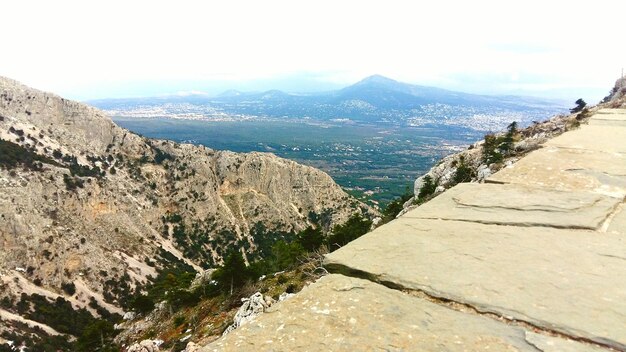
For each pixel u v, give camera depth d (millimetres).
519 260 3998
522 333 2967
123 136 157750
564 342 2857
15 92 139750
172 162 163250
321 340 2984
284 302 3602
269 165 183375
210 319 29047
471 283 3621
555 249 4223
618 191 6016
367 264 4137
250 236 161250
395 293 3574
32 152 121438
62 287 100688
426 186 38000
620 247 4227
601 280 3590
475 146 43719
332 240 57094
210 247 149250
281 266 54375
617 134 10383
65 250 105812
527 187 6375
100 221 124625
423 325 3090
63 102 149875
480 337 2934
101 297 105000
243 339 3109
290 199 184250
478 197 6012
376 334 3002
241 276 38531
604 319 3062
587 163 7453
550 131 26938
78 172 127812
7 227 97188
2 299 86625
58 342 83250
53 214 110375
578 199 5672
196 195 158750
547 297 3361
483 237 4598
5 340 76250
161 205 149625
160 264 127875
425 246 4438
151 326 50656
